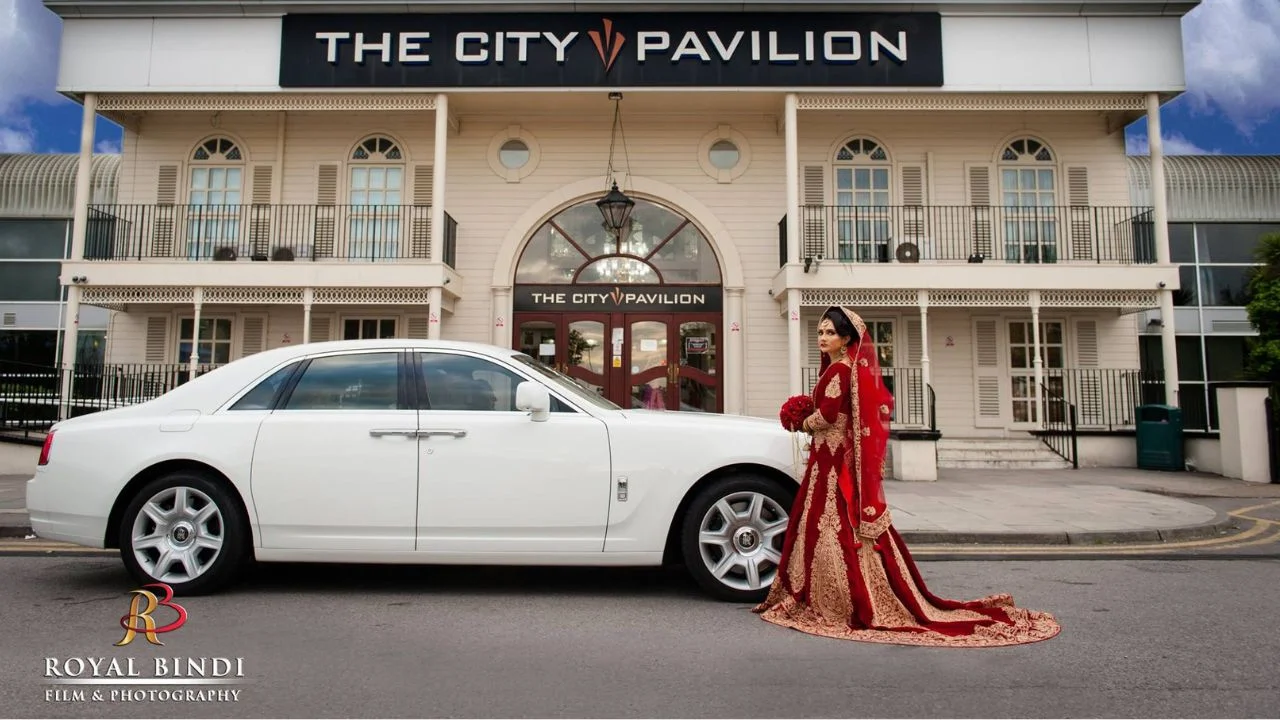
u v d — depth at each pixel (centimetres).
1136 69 1273
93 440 488
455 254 1407
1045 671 360
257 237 1397
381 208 1411
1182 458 1243
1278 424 1130
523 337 1399
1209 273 1661
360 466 471
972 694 331
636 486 472
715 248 1415
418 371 498
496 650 389
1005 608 448
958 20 1278
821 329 443
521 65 1274
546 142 1428
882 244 1410
